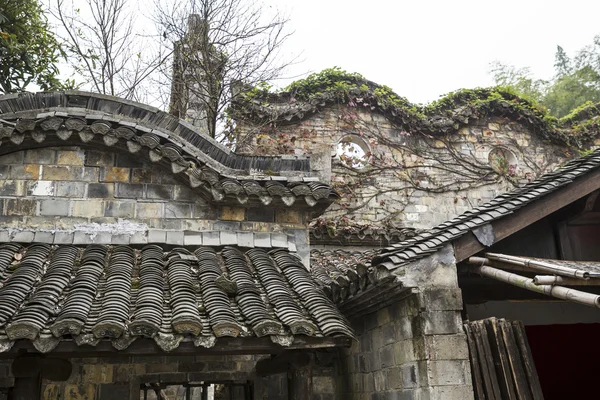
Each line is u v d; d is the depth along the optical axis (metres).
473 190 14.74
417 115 14.74
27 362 5.76
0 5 13.55
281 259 7.99
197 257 7.76
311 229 11.98
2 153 7.96
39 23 14.41
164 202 8.30
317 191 8.20
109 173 8.26
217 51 14.08
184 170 7.98
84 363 7.67
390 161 14.43
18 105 8.42
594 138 15.82
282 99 14.46
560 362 9.26
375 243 12.40
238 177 8.35
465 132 15.23
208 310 6.22
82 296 6.23
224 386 9.07
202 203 8.41
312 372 9.03
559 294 5.85
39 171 8.06
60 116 8.05
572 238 8.29
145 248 7.91
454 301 6.65
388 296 7.09
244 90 14.02
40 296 6.10
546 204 7.33
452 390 6.34
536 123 15.45
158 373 7.89
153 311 6.00
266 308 6.54
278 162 8.90
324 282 8.34
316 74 14.83
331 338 6.25
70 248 7.55
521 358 6.59
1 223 7.75
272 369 7.19
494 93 15.57
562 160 15.56
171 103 14.28
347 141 14.43
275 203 8.30
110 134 7.94
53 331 5.38
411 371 6.74
